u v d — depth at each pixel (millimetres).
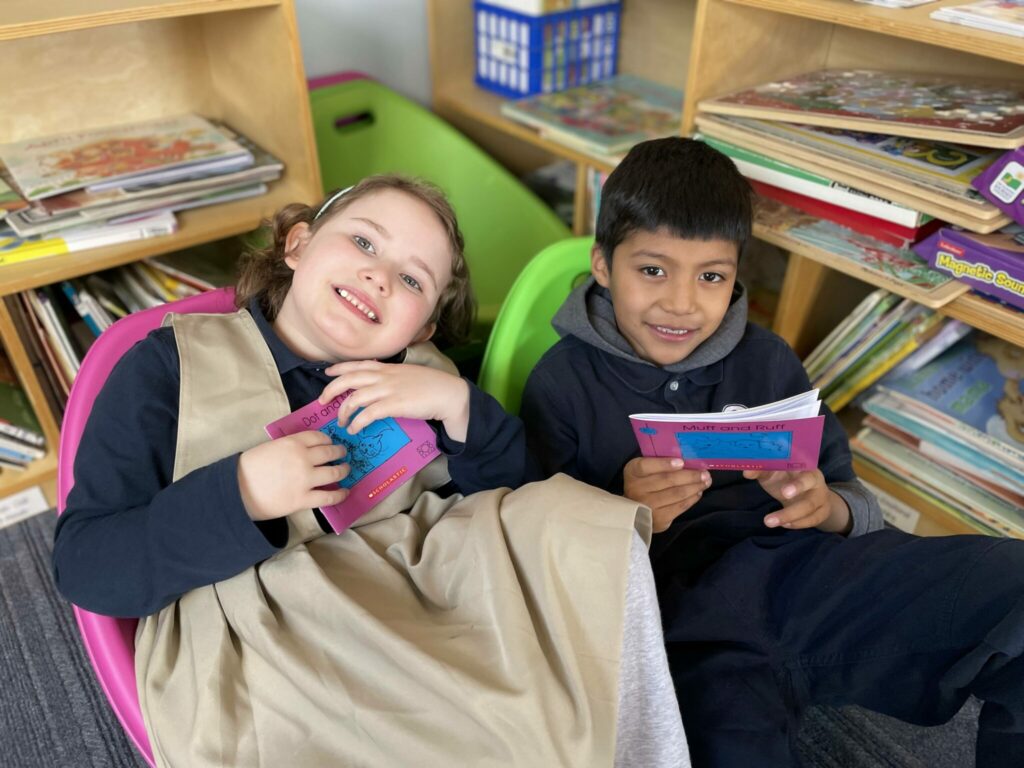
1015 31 952
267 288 1021
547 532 782
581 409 1056
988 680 828
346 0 1799
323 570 838
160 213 1346
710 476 1004
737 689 899
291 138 1443
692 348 1052
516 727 707
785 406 841
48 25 1076
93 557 800
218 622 818
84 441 865
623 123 1633
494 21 1811
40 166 1346
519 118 1686
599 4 1787
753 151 1262
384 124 1849
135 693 846
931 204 1079
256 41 1396
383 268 910
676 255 987
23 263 1234
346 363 898
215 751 744
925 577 890
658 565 1020
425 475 982
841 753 1115
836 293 1441
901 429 1351
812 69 1451
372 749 740
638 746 779
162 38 1519
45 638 1252
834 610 937
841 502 1014
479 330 1406
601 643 753
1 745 1107
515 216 1722
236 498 777
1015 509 1249
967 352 1400
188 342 896
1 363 1500
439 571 853
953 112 1131
